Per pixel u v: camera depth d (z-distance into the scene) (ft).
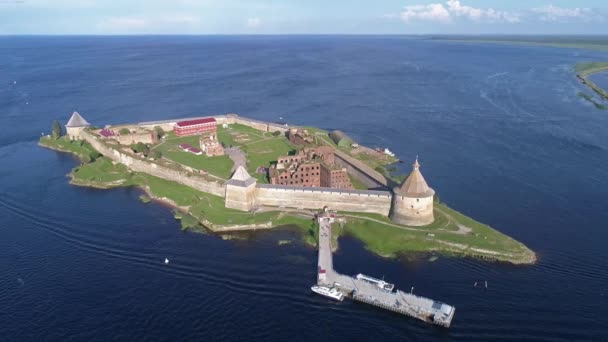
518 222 442.91
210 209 463.42
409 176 429.38
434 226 421.18
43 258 372.38
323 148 568.00
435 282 346.54
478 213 462.19
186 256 379.55
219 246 398.83
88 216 451.53
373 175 522.06
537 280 348.18
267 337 288.71
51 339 282.36
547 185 533.55
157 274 352.69
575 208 472.44
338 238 414.82
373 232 418.31
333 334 293.02
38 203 479.82
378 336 291.79
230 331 292.81
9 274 348.79
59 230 420.36
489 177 560.20
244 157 613.52
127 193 517.14
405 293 326.85
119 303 316.81
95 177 545.85
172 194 498.69
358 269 364.79
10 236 407.23
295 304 320.70
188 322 299.79
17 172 574.15
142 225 435.53
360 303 322.55
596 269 362.94
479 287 339.77
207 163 583.58
